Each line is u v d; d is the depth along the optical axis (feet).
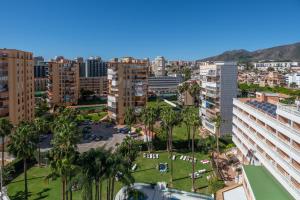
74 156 140.15
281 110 174.70
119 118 445.37
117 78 439.22
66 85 608.60
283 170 171.32
